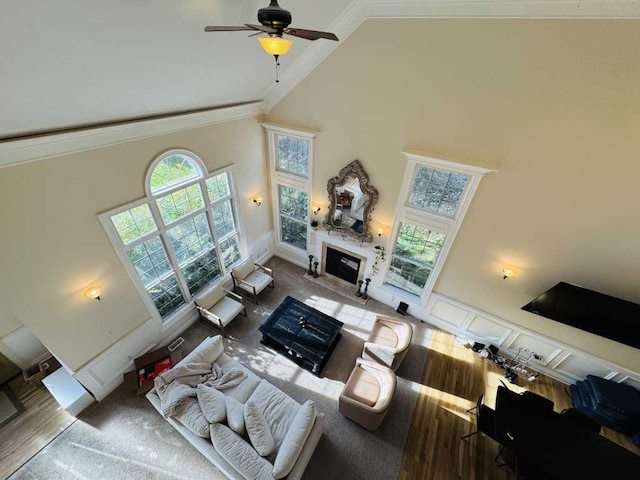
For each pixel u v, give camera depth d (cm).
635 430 405
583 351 446
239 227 604
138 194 405
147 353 477
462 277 496
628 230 340
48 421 405
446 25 339
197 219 514
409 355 514
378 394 396
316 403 436
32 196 304
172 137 420
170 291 510
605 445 317
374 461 374
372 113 440
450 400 448
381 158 468
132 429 398
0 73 218
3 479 352
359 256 596
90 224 362
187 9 261
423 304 560
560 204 365
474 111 366
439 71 366
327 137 505
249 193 600
